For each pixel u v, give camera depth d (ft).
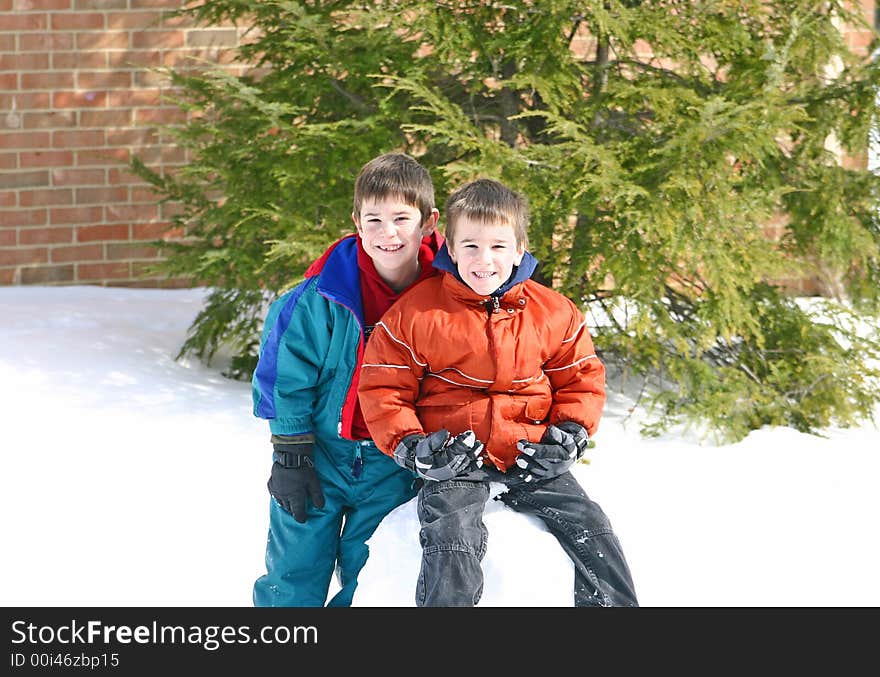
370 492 10.86
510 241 9.77
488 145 19.33
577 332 10.40
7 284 31.17
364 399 10.03
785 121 19.01
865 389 21.76
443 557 9.34
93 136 31.14
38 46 30.40
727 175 19.71
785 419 21.44
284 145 20.72
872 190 21.89
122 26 30.76
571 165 19.57
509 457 10.03
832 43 21.90
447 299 10.07
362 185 10.14
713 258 19.33
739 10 21.93
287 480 10.59
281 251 19.99
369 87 21.72
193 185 25.05
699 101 19.79
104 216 31.58
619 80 21.71
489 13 21.36
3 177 30.73
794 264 20.39
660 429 20.77
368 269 10.42
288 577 10.91
